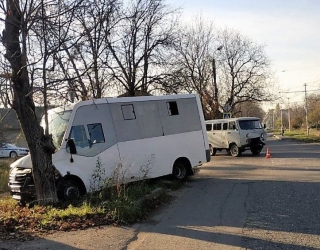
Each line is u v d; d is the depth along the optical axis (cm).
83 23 999
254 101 4988
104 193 1030
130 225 797
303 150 2795
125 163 1215
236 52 4891
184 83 2573
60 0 898
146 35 2291
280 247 615
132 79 2212
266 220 794
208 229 742
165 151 1340
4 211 956
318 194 1055
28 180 1063
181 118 1409
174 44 2423
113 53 1709
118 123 1230
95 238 702
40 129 965
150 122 1316
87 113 1166
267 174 1524
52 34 909
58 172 1065
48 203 962
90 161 1136
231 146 2477
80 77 1009
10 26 900
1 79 895
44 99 947
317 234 681
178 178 1377
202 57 4091
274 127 12775
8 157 3506
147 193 1048
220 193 1144
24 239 703
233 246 628
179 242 662
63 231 752
